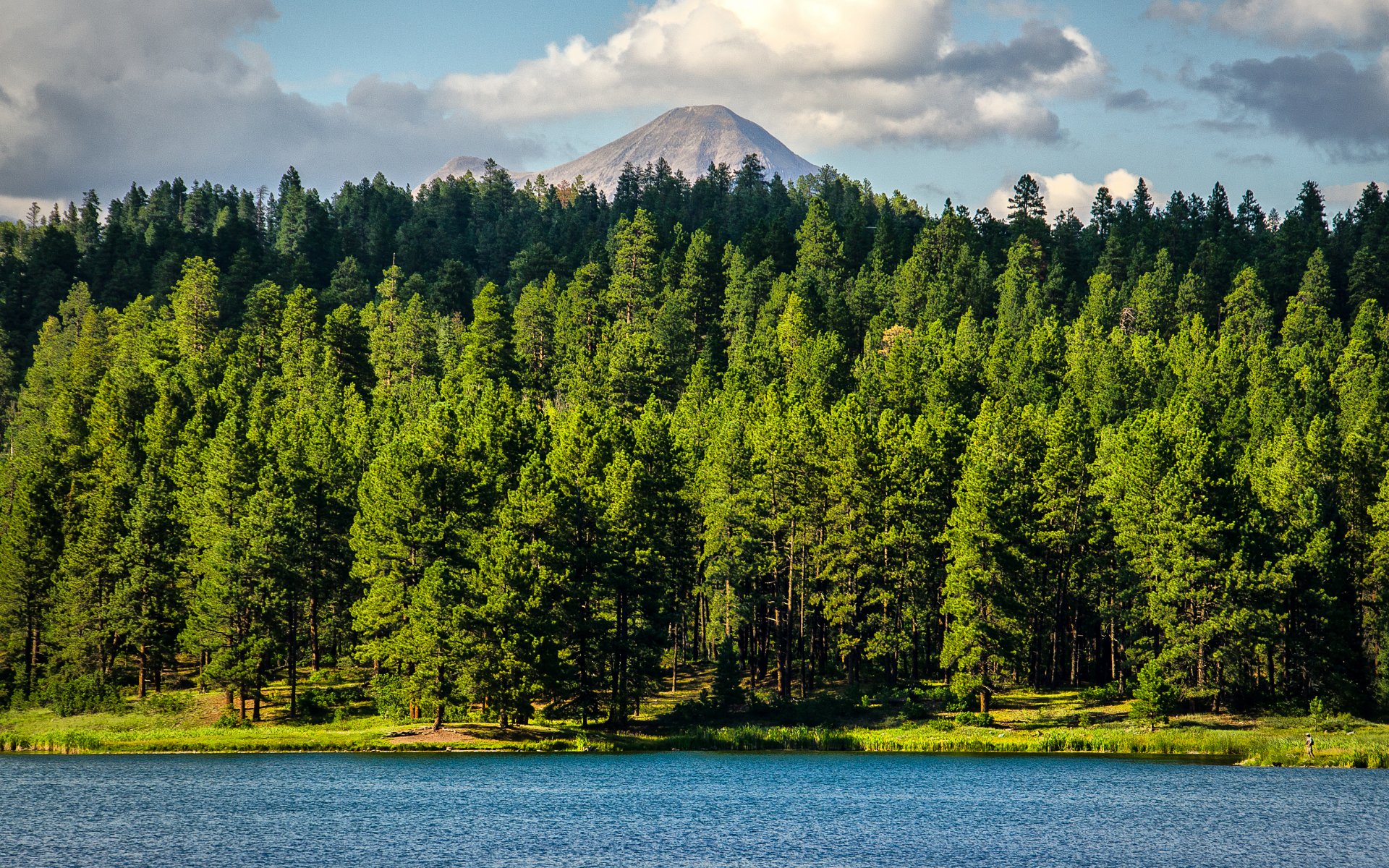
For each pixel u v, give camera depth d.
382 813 63.09
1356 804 65.56
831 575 97.81
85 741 86.56
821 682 102.44
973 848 54.78
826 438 104.88
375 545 92.12
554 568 88.88
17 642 103.69
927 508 98.69
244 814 62.53
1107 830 58.50
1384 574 90.38
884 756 84.81
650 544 93.44
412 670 91.50
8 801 67.00
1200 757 82.25
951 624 95.31
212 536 98.38
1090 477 106.50
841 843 55.78
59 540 107.19
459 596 86.69
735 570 97.38
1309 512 92.56
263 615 91.38
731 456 100.81
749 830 58.75
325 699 95.00
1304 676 93.06
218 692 99.31
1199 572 87.12
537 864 51.41
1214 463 92.56
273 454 105.25
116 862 51.62
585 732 89.69
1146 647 94.31
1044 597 96.56
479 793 69.69
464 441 100.50
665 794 69.56
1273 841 56.00
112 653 100.12
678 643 111.50
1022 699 96.06
